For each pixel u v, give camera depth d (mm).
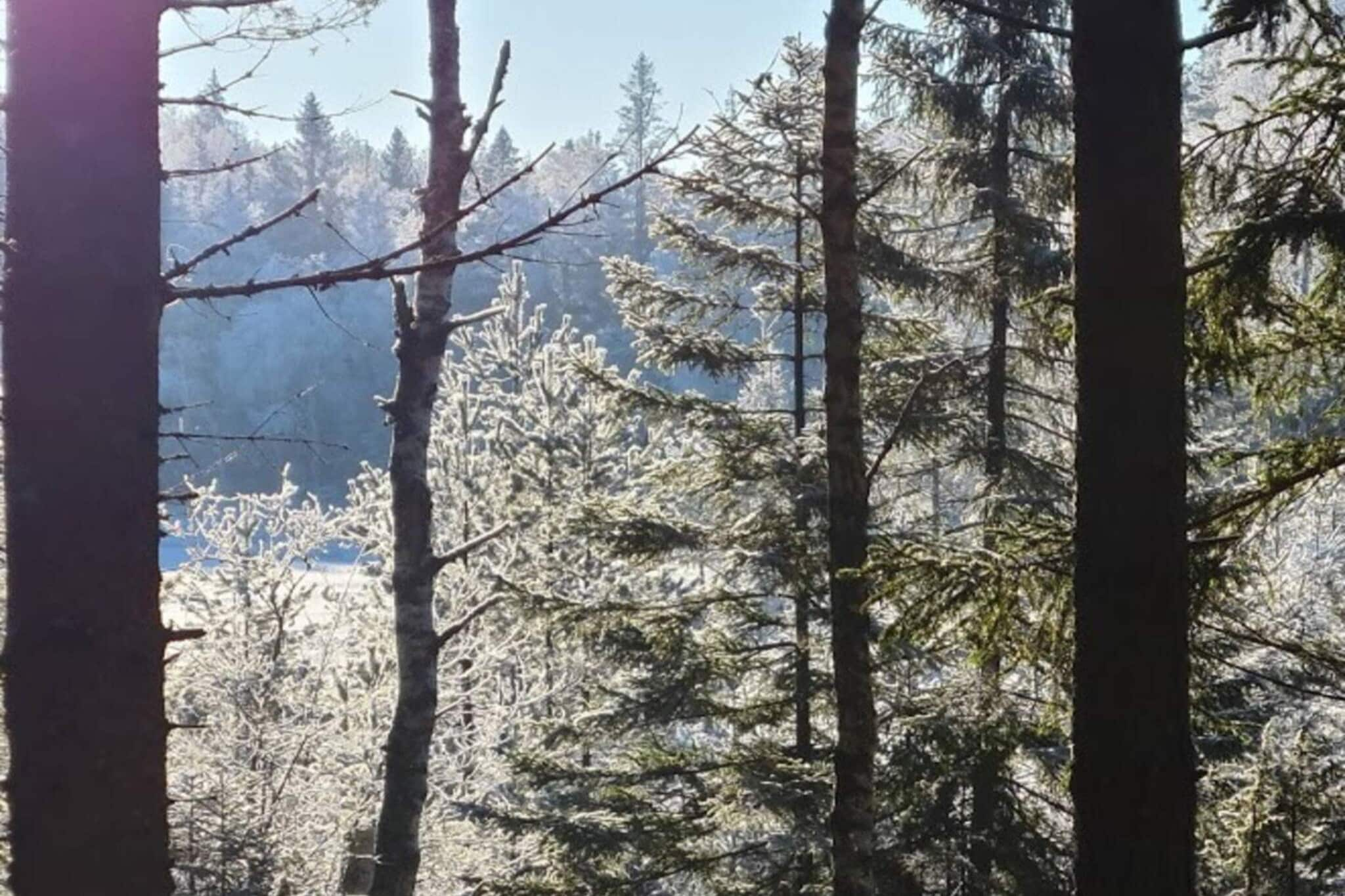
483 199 3479
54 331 3430
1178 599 4691
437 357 8727
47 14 3453
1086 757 4746
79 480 3414
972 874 9641
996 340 11164
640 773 11305
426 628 8734
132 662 3467
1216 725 7660
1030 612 6078
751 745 10867
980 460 11352
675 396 10781
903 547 5555
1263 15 5133
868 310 11430
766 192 10281
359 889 13883
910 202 11883
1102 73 4719
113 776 3396
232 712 13500
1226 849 7230
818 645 10570
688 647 10891
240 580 14203
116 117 3516
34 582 3398
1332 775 6551
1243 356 5629
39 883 3336
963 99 11453
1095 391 4738
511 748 15961
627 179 3535
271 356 57438
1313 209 5031
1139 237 4668
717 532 10477
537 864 13953
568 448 16391
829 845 9906
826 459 8359
